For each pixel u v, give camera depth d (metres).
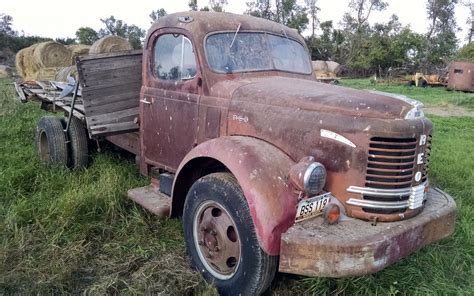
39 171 5.16
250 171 2.85
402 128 2.78
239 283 2.92
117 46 8.31
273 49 4.15
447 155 6.91
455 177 5.60
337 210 2.78
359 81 32.88
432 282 3.21
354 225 2.77
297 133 3.03
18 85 7.13
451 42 48.38
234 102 3.46
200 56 3.71
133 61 4.57
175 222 4.10
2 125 7.81
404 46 41.91
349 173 2.83
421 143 2.91
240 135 3.38
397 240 2.71
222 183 3.05
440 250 3.64
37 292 3.00
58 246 3.55
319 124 2.94
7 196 4.48
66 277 3.16
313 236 2.63
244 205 2.87
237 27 4.00
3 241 3.56
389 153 2.79
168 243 3.74
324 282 3.11
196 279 3.16
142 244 3.71
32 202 4.33
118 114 4.52
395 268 3.31
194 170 3.56
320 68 33.03
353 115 2.85
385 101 2.91
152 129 4.29
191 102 3.79
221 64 3.76
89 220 4.05
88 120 4.34
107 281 3.11
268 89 3.38
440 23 52.69
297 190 2.79
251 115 3.31
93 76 4.32
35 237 3.71
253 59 3.95
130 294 2.98
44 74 13.96
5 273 3.15
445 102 17.38
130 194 4.13
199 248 3.27
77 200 4.19
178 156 4.01
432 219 2.97
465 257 3.64
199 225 3.28
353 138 2.81
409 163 2.86
